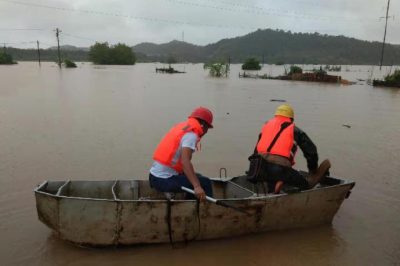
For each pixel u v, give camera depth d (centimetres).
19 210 634
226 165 899
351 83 3781
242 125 1351
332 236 579
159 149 544
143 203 510
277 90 2802
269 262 511
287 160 578
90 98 2048
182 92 2494
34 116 1454
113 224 512
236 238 563
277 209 564
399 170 888
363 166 914
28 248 525
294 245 552
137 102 1912
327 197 592
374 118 1573
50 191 562
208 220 536
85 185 580
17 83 2998
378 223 625
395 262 518
